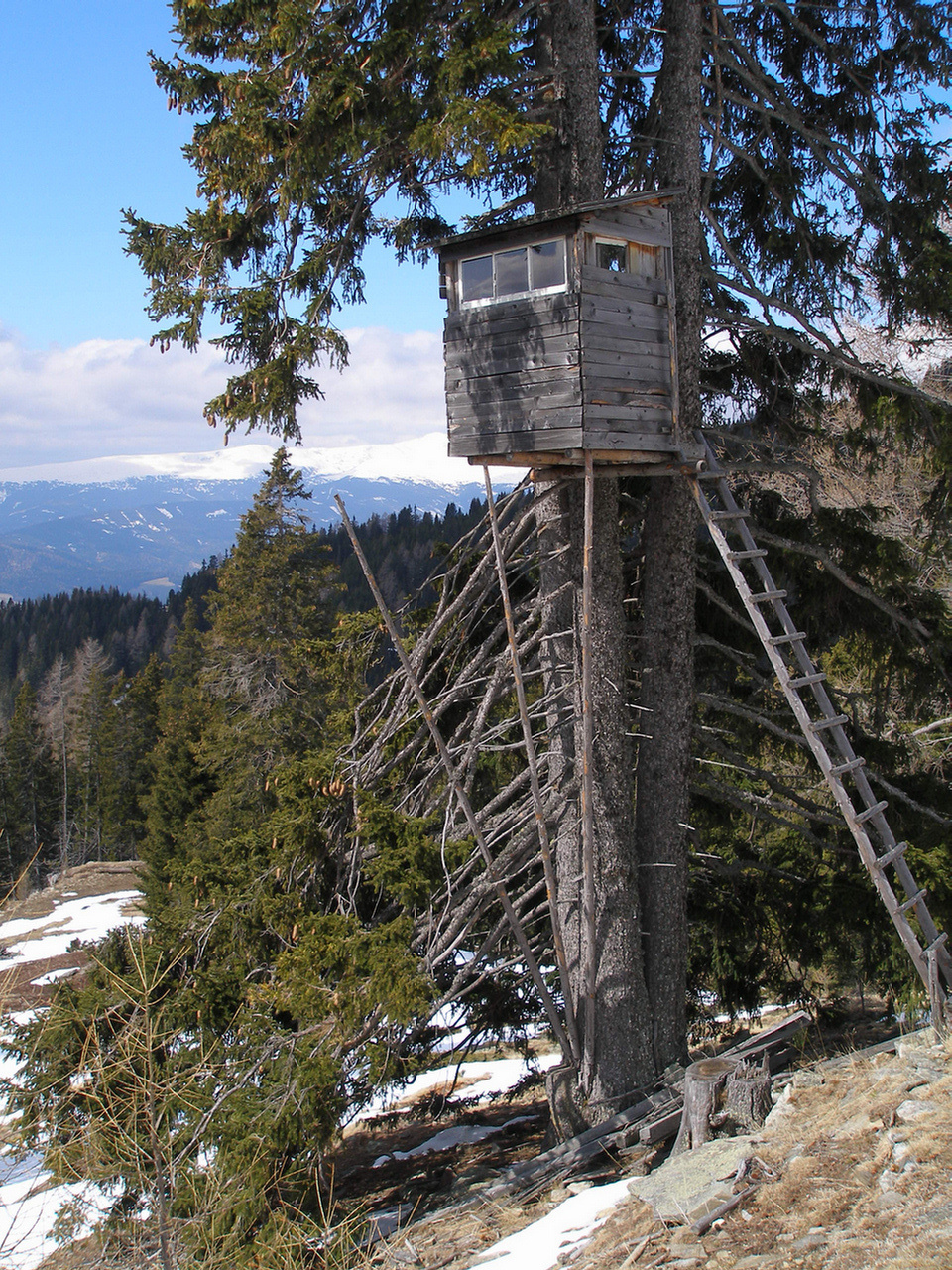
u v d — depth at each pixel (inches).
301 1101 309.0
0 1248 208.8
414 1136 499.8
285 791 391.9
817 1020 455.2
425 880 332.8
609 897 362.6
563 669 374.9
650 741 393.7
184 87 345.7
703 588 399.9
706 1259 196.4
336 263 371.2
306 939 345.7
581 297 319.3
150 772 1947.6
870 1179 204.4
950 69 379.9
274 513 1160.2
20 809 2082.9
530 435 331.9
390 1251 284.8
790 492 612.4
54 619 4308.6
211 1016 354.9
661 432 346.0
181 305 348.2
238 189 335.6
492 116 295.6
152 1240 217.8
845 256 421.7
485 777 508.4
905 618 402.6
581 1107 350.6
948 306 380.8
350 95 307.1
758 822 532.1
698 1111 277.6
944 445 377.4
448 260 353.1
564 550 376.2
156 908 414.0
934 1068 247.8
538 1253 241.0
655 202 344.2
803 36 415.8
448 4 333.1
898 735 522.0
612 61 434.6
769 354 445.1
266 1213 293.6
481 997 462.9
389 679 443.2
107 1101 225.8
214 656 1181.7
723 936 460.4
